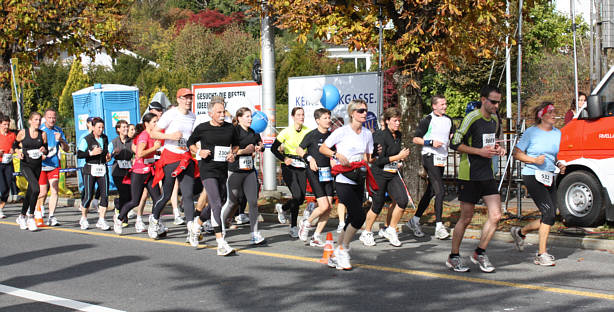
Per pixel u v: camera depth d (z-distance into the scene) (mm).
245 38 52625
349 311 5422
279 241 9250
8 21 16031
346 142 6844
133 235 9992
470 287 6223
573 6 11172
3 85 17484
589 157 9539
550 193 7270
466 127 6695
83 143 10461
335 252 7172
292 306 5617
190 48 50562
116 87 16891
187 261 7746
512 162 10242
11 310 5621
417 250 8344
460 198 6910
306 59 42719
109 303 5812
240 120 8867
